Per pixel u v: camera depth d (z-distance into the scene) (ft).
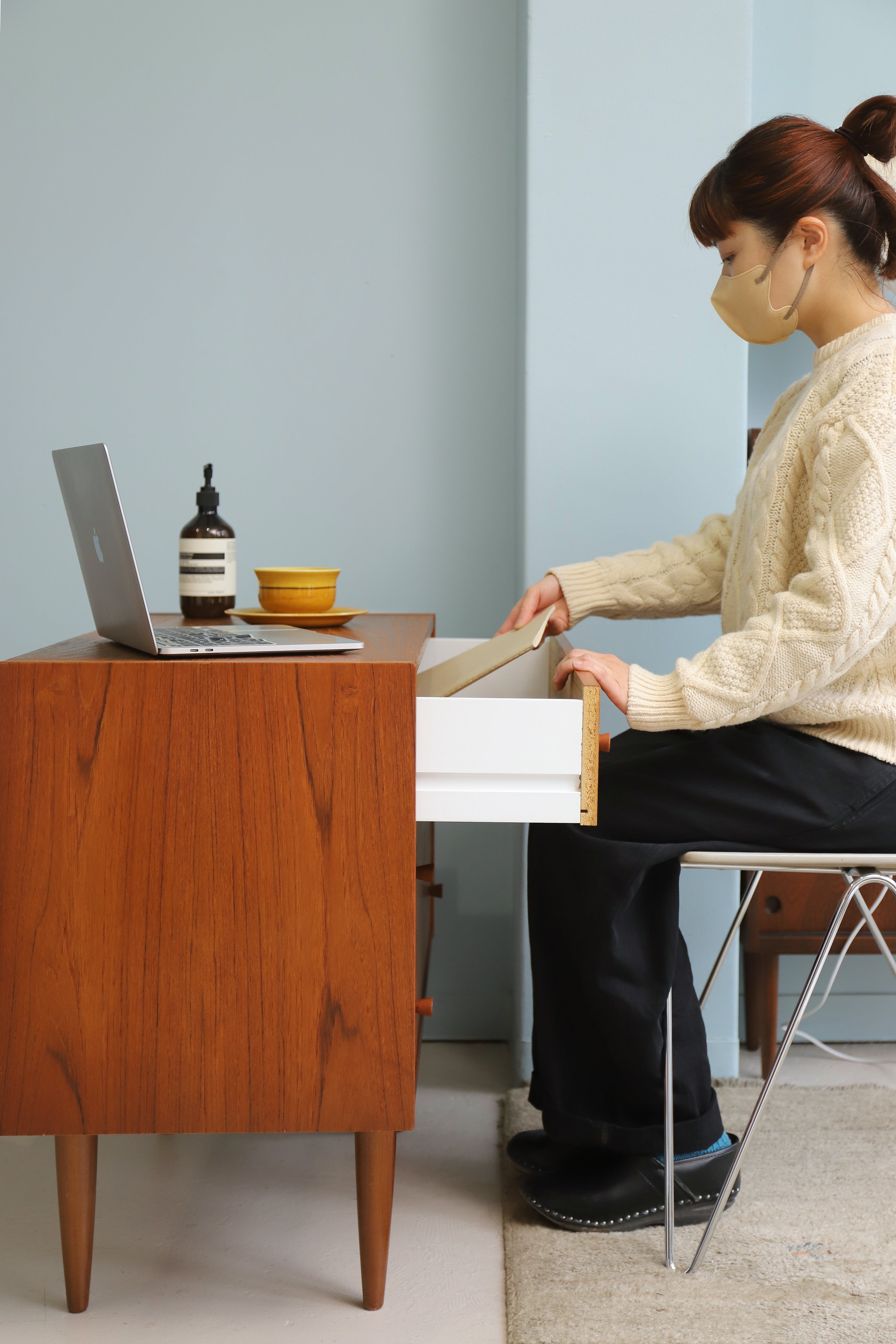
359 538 6.22
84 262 6.07
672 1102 4.17
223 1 5.99
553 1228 4.24
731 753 3.91
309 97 6.03
